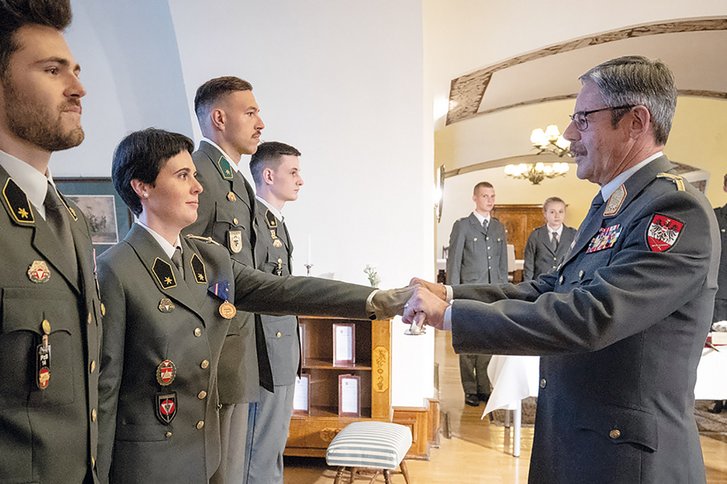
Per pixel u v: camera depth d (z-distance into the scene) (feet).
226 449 6.53
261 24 12.85
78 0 13.69
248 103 7.59
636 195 4.58
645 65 4.66
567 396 4.67
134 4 13.61
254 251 7.69
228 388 6.56
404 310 5.36
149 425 4.89
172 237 5.42
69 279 3.78
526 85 19.66
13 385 3.46
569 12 14.56
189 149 5.59
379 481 11.59
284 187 9.35
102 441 4.68
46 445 3.56
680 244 4.18
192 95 13.08
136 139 5.33
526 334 4.29
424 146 13.07
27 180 3.76
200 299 5.35
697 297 4.37
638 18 14.21
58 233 3.88
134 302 4.90
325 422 11.95
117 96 13.80
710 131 26.45
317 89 12.91
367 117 12.87
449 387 19.54
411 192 12.88
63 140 3.74
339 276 13.07
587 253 4.80
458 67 15.01
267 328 8.43
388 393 11.90
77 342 3.82
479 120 27.86
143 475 4.82
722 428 14.87
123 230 14.02
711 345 11.45
